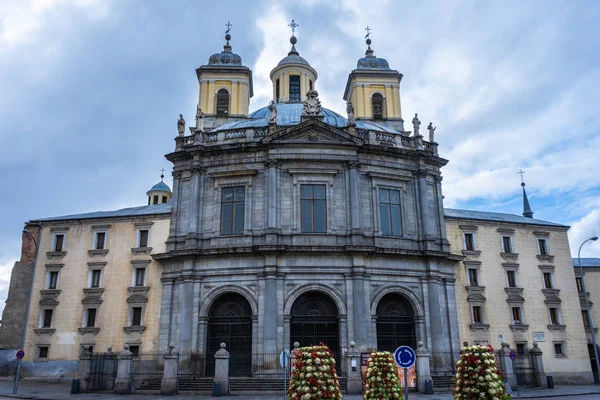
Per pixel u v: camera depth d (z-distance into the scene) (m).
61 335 42.06
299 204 36.81
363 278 34.97
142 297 41.72
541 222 49.69
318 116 38.81
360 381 29.17
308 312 35.09
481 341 42.84
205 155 38.75
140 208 48.94
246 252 34.94
